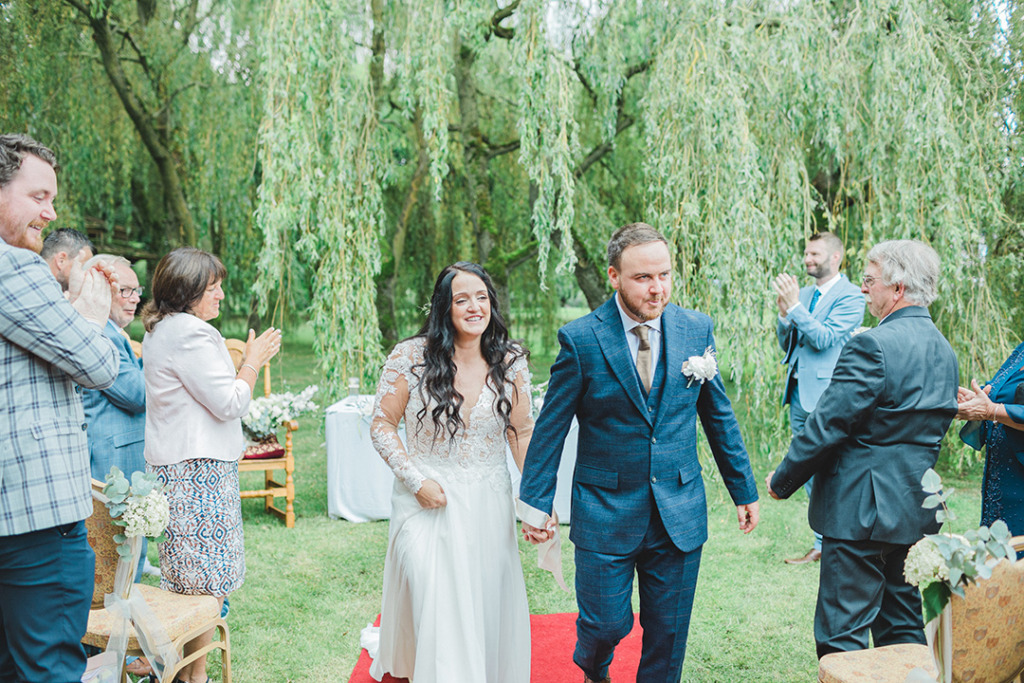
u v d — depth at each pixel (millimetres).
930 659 1950
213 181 8406
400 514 2469
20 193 1727
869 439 2121
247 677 2789
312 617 3309
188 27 8469
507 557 2473
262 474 5785
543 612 3371
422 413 2410
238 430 2643
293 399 4516
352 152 5016
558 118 4773
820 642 2180
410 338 2508
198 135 8430
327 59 4840
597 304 7805
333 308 4922
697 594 3529
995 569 1579
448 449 2420
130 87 8656
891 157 4996
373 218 5070
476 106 7961
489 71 8188
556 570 2568
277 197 4805
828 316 3969
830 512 2164
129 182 9648
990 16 5016
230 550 2537
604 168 8398
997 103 4922
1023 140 4914
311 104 4668
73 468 1791
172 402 2480
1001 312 5234
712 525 4520
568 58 4859
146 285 10398
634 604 3480
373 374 5066
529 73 4707
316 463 6133
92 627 2201
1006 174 4902
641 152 7211
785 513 4719
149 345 2516
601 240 7516
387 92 7164
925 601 1601
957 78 4988
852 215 5574
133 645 2234
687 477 2232
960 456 5246
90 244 2982
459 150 8078
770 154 4984
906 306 2207
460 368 2455
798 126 4996
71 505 1769
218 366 2500
